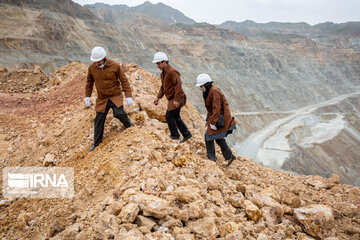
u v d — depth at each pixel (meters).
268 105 132.12
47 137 6.25
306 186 5.38
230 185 4.42
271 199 4.06
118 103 5.02
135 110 6.22
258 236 3.21
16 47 75.12
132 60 120.31
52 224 3.61
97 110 5.00
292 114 120.62
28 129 6.96
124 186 3.60
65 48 90.38
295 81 178.75
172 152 4.55
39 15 93.31
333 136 86.56
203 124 8.20
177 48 155.50
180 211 3.17
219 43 186.00
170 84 5.22
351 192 4.90
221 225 3.26
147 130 5.12
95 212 3.29
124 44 126.44
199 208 3.22
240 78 146.62
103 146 5.09
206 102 4.98
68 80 10.88
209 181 4.20
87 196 3.86
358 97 165.12
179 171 4.22
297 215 3.84
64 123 6.71
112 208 3.13
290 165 66.19
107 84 4.90
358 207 4.45
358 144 87.94
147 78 9.22
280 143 78.94
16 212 4.18
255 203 3.99
